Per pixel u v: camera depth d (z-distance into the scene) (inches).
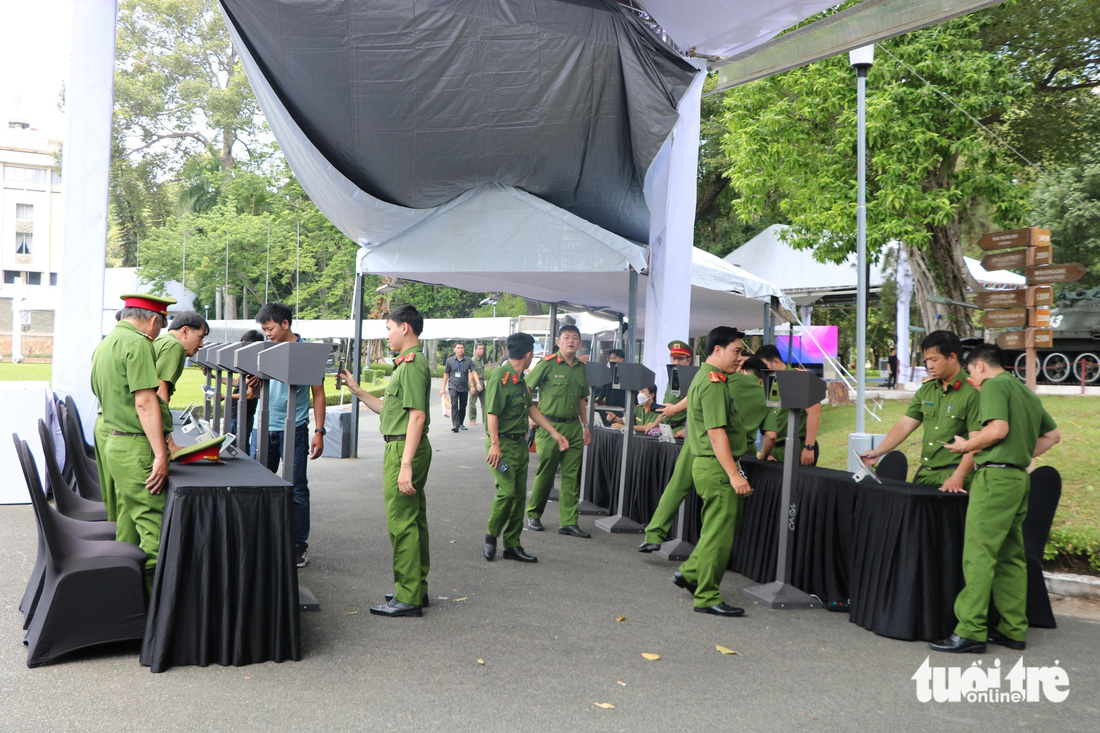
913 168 538.6
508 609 207.3
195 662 160.1
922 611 194.4
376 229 432.5
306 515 245.4
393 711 142.0
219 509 160.9
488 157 381.7
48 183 2274.9
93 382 184.2
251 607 162.6
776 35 367.2
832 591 221.5
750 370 269.3
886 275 801.6
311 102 356.8
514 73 353.7
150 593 171.2
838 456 470.9
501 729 136.6
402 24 339.0
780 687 161.5
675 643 186.2
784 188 633.0
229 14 333.7
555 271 422.6
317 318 1569.9
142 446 178.4
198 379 1177.4
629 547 289.6
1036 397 191.3
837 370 708.0
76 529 194.1
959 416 214.7
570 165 393.1
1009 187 548.7
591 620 200.8
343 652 171.0
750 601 226.4
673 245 397.1
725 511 209.2
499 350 1593.3
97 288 347.3
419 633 185.5
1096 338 690.8
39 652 156.7
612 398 443.2
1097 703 158.6
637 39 352.2
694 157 395.5
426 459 201.9
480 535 297.4
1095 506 286.5
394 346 201.3
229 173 1808.6
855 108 558.6
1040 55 631.2
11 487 327.3
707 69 390.9
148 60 1871.3
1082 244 736.3
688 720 143.6
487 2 343.0
